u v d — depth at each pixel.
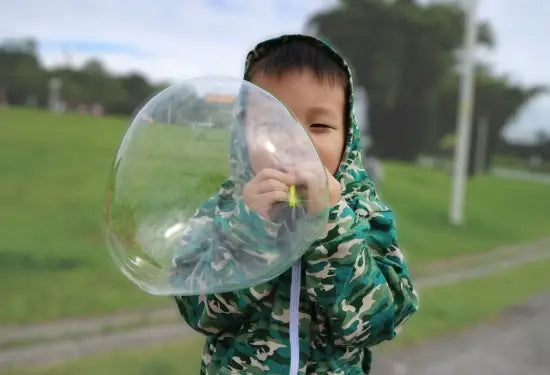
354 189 1.46
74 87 32.50
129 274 1.37
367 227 1.31
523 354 5.23
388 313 1.34
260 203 1.17
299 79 1.40
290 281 1.35
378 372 4.55
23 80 30.27
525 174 42.94
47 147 15.44
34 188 11.44
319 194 1.16
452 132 38.06
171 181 1.36
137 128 1.40
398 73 34.44
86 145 16.48
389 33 34.03
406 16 33.88
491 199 21.09
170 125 1.37
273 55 1.47
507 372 4.77
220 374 1.41
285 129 1.21
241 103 1.27
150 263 1.33
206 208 1.32
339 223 1.25
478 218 16.28
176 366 4.20
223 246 1.24
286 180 1.17
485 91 38.53
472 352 5.17
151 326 5.29
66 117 21.83
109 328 5.17
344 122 1.46
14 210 9.82
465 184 23.70
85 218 9.80
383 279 1.34
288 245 1.17
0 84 29.78
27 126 18.28
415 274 8.88
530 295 7.75
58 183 12.11
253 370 1.36
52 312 5.50
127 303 5.97
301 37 1.51
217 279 1.23
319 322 1.35
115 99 33.78
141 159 1.38
